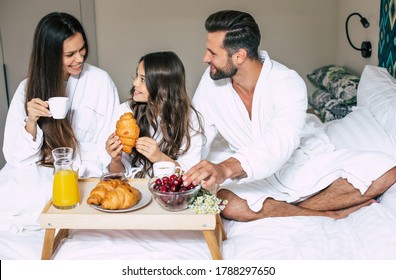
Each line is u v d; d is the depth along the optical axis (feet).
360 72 10.99
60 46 6.46
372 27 10.05
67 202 5.15
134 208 5.09
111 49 13.01
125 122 6.01
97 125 7.48
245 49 6.12
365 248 5.35
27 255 5.56
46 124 6.73
